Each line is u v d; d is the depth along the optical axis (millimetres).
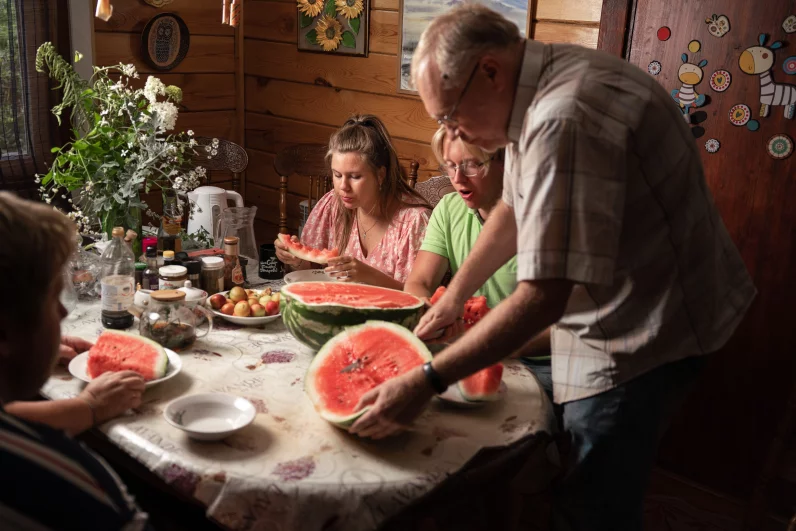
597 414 1463
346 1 3691
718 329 1464
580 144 1194
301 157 3137
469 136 1370
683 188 1353
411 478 1259
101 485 785
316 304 1599
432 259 2162
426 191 2631
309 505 1208
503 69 1278
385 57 3611
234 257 2109
